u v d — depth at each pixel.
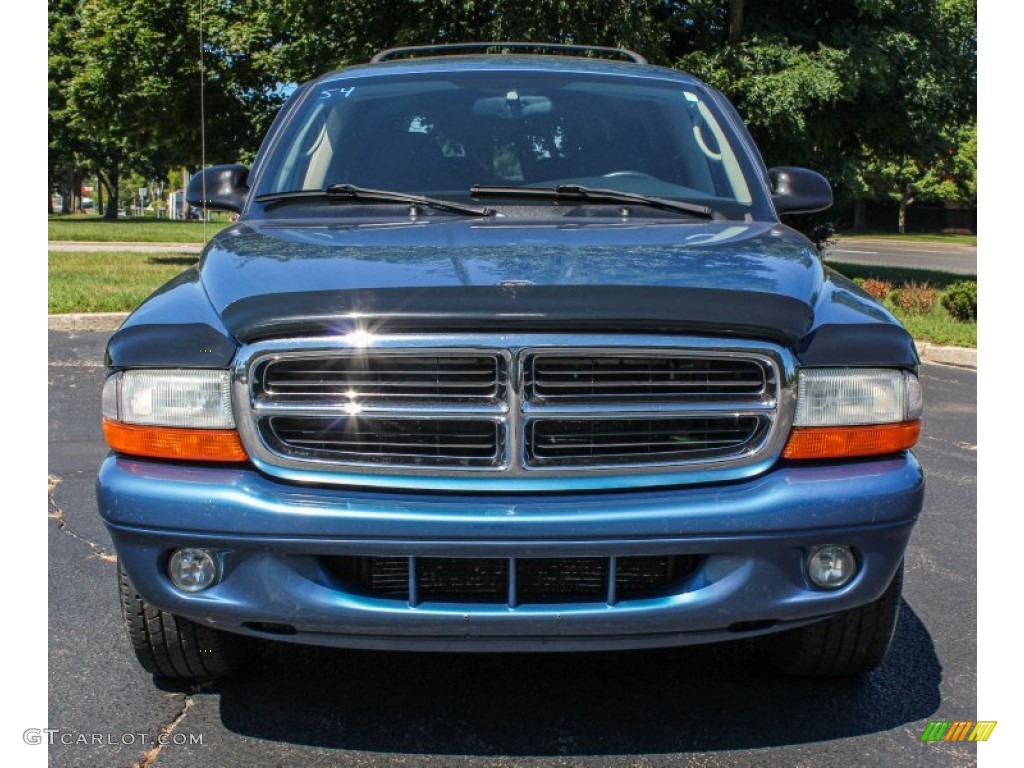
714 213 3.36
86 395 7.35
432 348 2.35
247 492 2.37
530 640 2.39
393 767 2.56
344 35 17.34
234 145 24.36
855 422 2.46
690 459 2.41
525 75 3.87
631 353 2.37
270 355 2.38
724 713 2.86
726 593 2.39
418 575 2.38
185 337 2.45
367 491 2.38
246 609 2.40
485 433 2.38
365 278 2.49
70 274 15.05
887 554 2.47
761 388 2.43
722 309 2.39
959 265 27.72
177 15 22.55
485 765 2.57
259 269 2.64
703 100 3.88
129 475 2.44
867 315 2.59
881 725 2.80
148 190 102.50
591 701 2.92
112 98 23.61
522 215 3.25
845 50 16.94
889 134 19.50
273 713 2.84
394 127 3.65
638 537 2.34
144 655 2.86
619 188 3.44
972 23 18.47
